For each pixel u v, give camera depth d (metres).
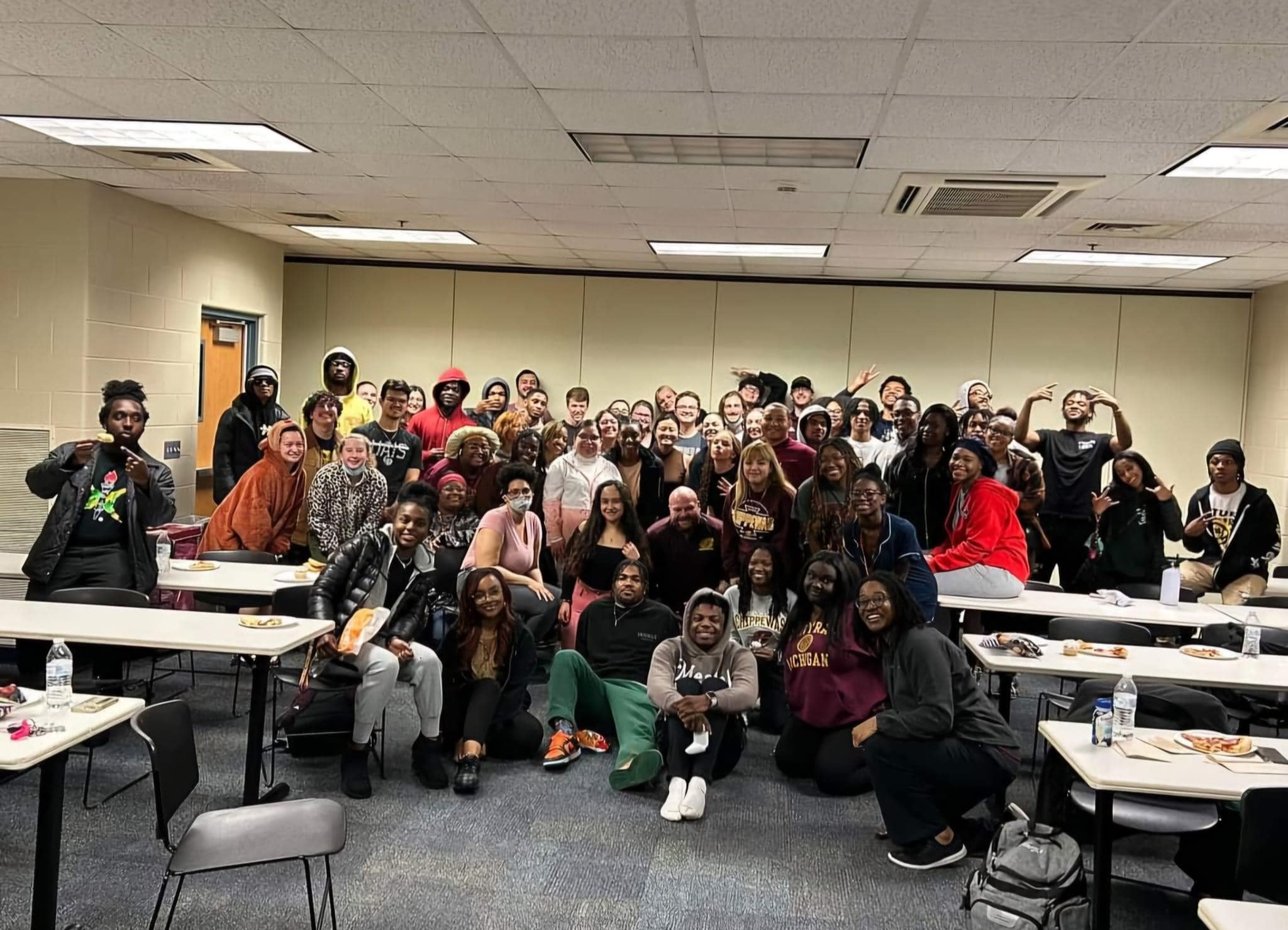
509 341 10.17
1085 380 9.70
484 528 5.44
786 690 4.55
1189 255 7.64
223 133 5.11
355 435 5.57
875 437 8.08
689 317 10.03
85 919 3.00
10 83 4.34
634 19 3.31
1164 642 5.19
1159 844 3.86
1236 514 6.25
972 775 3.57
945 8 3.11
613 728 4.82
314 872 3.39
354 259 10.12
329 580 4.27
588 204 6.61
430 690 4.24
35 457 6.56
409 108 4.49
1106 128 4.33
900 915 3.24
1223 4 2.98
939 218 6.47
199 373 7.94
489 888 3.33
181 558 6.38
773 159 5.13
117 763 4.30
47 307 6.52
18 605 4.28
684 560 5.49
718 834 3.84
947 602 5.00
